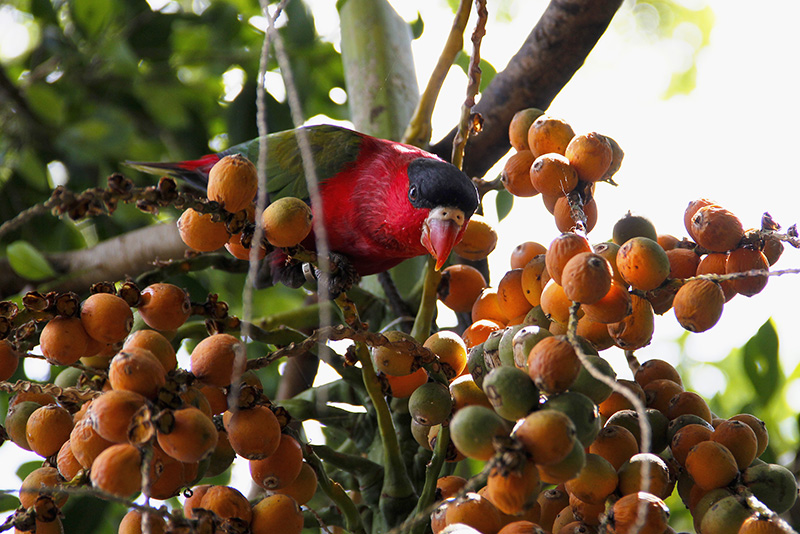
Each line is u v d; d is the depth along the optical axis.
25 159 9.12
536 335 2.86
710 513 2.93
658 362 3.73
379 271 6.38
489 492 2.50
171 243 7.14
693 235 3.53
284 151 6.09
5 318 3.00
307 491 3.34
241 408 3.06
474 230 4.62
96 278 7.20
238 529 2.99
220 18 9.68
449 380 3.54
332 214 5.93
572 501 3.05
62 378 3.83
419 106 6.18
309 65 9.03
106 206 2.67
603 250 3.26
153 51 9.51
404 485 3.81
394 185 5.86
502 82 6.10
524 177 3.77
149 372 2.66
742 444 3.10
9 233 9.11
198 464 3.20
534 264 3.59
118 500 2.37
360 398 4.68
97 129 8.69
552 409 2.57
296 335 4.24
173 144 9.73
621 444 3.05
